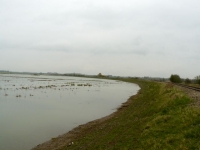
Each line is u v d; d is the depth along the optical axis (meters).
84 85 75.38
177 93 19.17
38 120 20.48
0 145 13.68
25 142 14.32
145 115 16.94
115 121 18.16
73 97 39.19
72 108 27.44
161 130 10.92
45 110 25.55
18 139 14.90
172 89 24.50
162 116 13.20
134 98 37.38
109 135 13.37
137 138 11.12
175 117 12.29
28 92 44.66
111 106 29.75
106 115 23.53
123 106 29.30
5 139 14.87
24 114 22.97
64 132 16.77
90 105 30.28
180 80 74.12
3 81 82.00
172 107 15.29
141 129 12.52
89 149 11.70
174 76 75.00
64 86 66.06
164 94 23.25
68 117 22.11
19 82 80.00
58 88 57.50
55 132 16.73
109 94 46.84
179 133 9.87
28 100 33.34
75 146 12.87
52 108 27.00
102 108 27.98
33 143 14.13
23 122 19.59
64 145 13.52
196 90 26.27
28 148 13.21
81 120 20.94
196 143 8.38
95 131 15.83
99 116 22.95
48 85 67.50
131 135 12.05
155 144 9.34
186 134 9.42
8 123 19.11
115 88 67.50
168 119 12.41
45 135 15.93
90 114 23.91
